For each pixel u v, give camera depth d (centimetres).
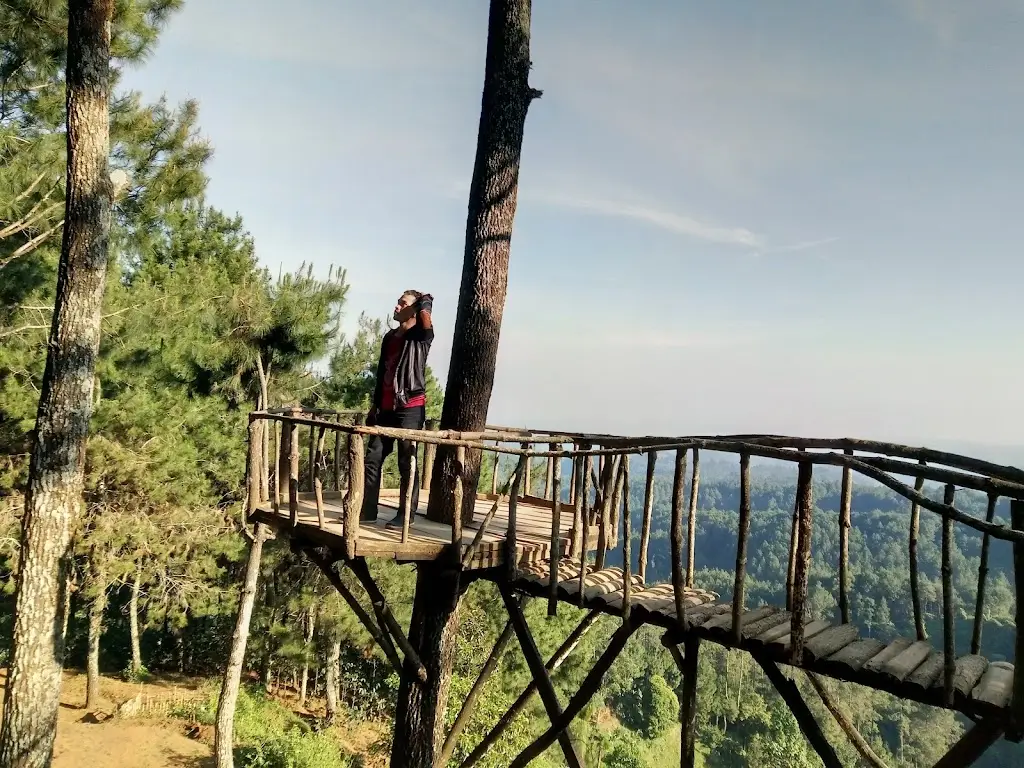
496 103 555
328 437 1037
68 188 662
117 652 2138
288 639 1750
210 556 1534
